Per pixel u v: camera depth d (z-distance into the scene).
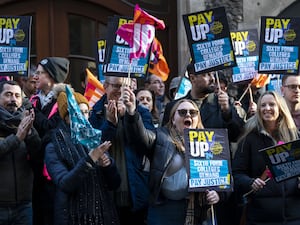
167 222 5.37
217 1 8.58
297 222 5.53
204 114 5.96
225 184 5.36
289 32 6.21
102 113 5.83
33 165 5.58
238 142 5.76
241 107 6.66
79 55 8.50
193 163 5.31
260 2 8.65
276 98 5.66
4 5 8.40
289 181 5.54
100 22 8.59
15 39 5.88
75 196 5.20
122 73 5.79
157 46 6.87
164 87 7.93
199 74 6.02
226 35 5.97
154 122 6.61
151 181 5.41
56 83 6.17
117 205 5.64
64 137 5.28
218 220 5.95
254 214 5.61
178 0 8.73
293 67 6.22
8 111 5.59
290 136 5.66
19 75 5.88
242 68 6.67
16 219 5.47
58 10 8.44
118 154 5.65
